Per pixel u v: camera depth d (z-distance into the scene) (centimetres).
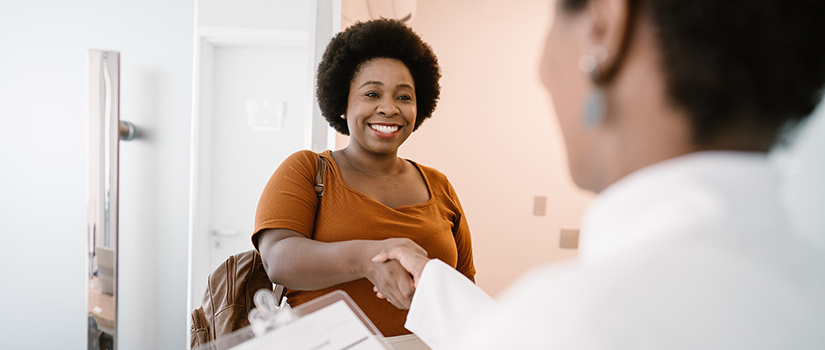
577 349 26
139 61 221
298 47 198
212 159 194
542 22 188
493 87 189
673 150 33
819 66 31
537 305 29
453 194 143
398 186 131
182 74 223
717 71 30
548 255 200
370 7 168
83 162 226
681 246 28
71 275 227
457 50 185
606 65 34
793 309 27
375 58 130
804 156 127
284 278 104
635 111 33
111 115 178
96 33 221
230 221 195
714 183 30
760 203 30
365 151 130
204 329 116
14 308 224
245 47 196
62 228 226
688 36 30
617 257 30
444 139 188
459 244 141
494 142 191
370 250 92
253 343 61
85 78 223
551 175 196
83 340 228
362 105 126
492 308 69
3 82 220
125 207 221
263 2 191
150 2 221
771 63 30
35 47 220
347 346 64
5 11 218
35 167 223
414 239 122
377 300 116
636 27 32
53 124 223
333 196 120
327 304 70
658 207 31
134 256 221
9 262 223
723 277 27
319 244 102
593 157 37
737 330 26
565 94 38
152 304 223
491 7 185
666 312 26
